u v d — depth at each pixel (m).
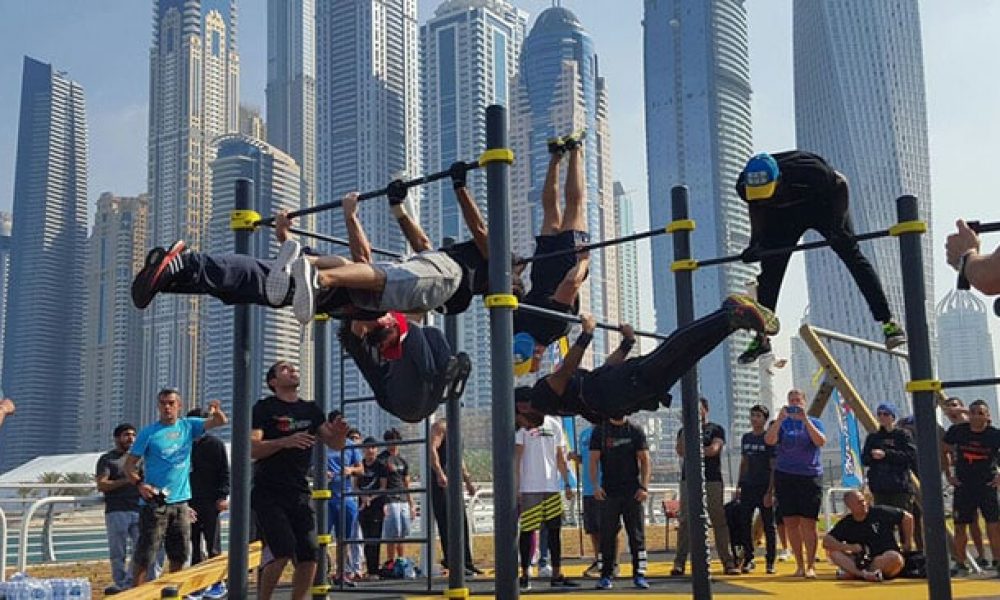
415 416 5.40
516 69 142.38
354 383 74.44
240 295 4.16
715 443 10.40
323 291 4.20
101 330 140.50
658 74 163.38
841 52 142.88
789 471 9.79
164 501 8.33
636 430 9.02
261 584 6.40
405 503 11.28
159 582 7.37
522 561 9.12
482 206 59.56
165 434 8.45
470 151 132.62
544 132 129.25
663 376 5.11
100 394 140.75
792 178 5.18
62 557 13.73
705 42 159.75
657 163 160.75
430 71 137.75
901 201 5.48
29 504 10.89
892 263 87.38
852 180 140.00
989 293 3.41
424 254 4.64
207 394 126.62
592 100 133.62
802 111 151.50
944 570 5.27
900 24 144.62
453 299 5.22
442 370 5.34
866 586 8.69
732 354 123.88
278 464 6.51
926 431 5.35
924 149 143.25
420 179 5.12
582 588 8.88
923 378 5.38
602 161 133.88
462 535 6.39
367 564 11.16
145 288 3.90
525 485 9.12
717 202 155.00
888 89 142.00
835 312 125.12
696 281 140.25
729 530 10.57
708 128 157.38
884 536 9.45
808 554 9.80
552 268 6.07
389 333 4.98
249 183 6.17
